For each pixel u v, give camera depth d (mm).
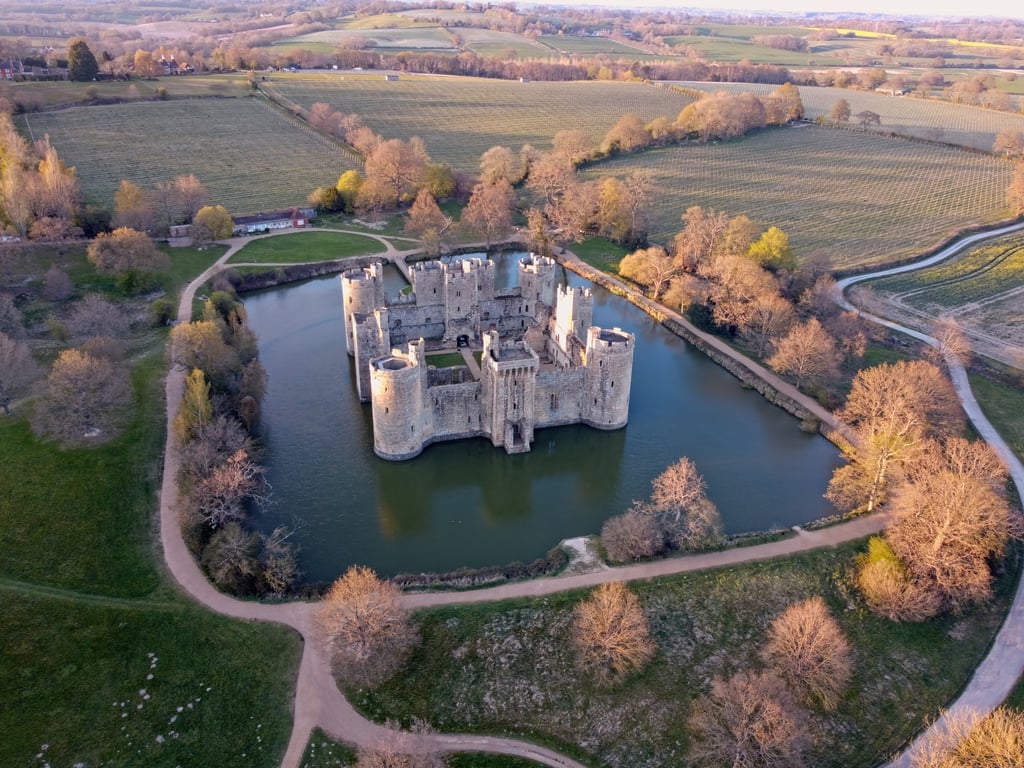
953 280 165125
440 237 186750
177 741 63906
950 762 54250
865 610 78062
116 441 96688
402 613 71000
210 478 84938
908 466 89812
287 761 62438
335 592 69750
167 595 75750
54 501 85375
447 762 63000
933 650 73812
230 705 66562
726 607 77562
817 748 64750
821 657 68188
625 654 68812
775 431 112312
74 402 94312
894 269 171625
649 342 143375
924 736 65188
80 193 177500
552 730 66688
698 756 61969
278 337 138625
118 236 145000
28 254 146625
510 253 193750
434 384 108188
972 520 76438
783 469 102812
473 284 124500
